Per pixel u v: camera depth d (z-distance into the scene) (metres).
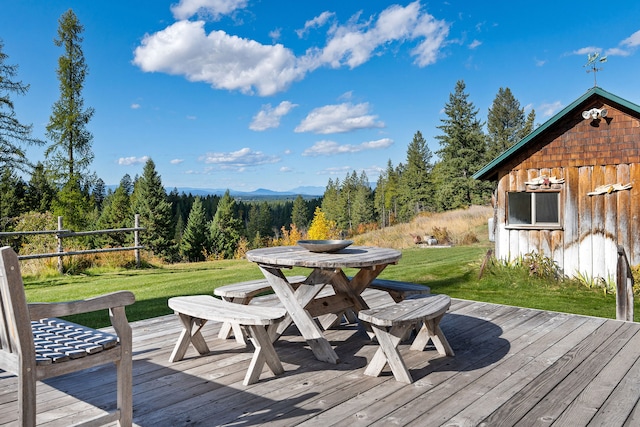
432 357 4.01
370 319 3.37
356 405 2.98
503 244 9.93
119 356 2.54
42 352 2.36
